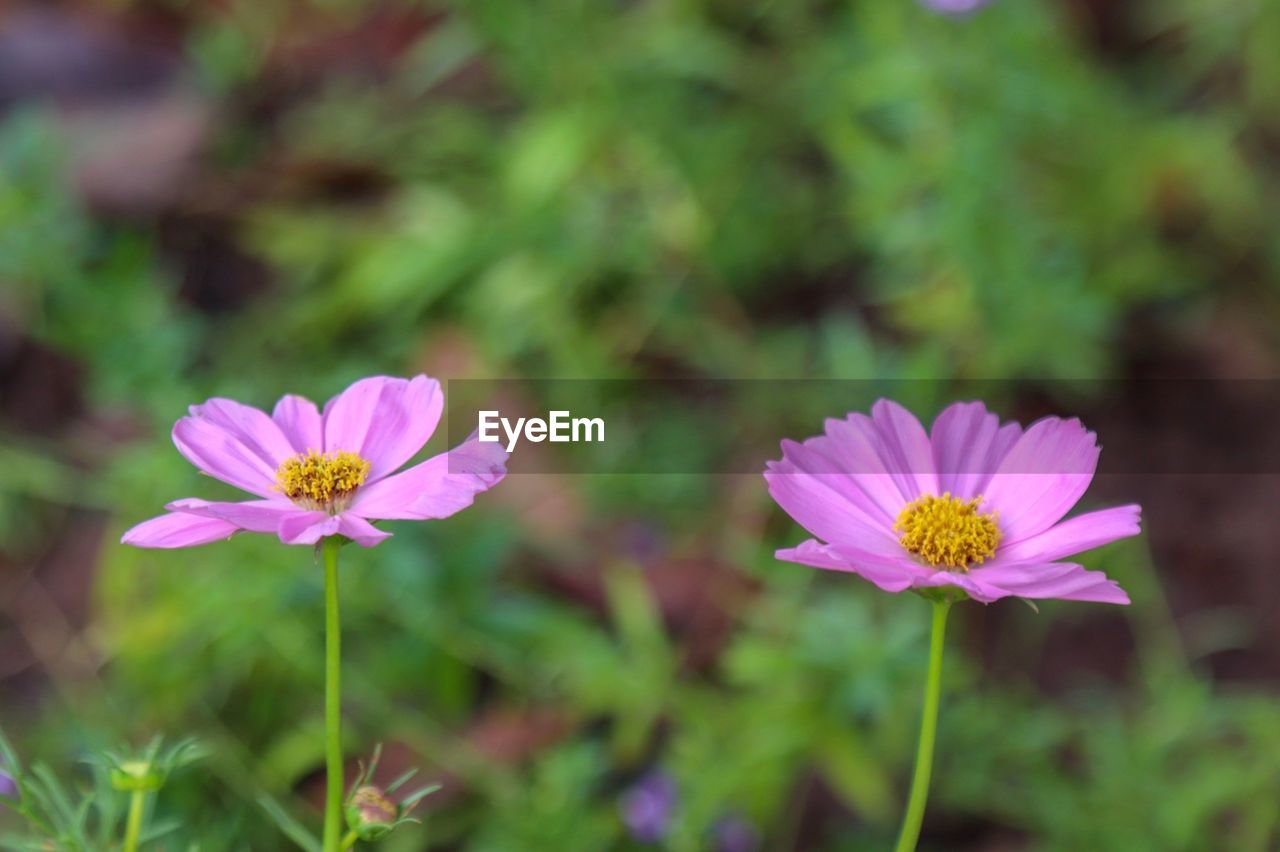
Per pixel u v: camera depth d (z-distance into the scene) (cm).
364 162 138
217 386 110
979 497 80
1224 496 117
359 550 100
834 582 107
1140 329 129
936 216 115
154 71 155
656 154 127
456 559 100
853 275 132
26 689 104
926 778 77
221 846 94
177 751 81
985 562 79
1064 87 124
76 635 107
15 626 109
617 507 112
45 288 115
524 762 99
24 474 116
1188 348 127
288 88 153
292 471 79
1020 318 113
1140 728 100
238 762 96
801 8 139
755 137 133
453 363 122
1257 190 137
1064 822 97
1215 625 109
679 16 135
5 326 127
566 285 124
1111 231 130
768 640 102
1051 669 106
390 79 153
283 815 79
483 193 135
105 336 110
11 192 114
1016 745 99
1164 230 134
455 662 100
